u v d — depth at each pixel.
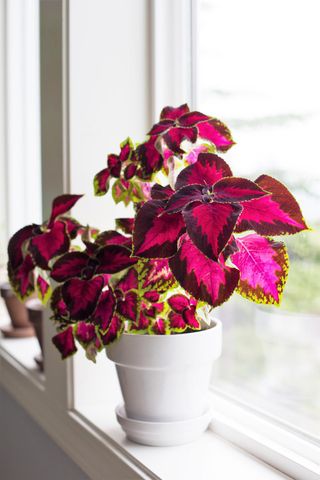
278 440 1.02
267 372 1.08
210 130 0.96
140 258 0.87
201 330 1.00
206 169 0.85
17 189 1.99
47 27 1.26
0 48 1.96
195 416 1.02
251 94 1.09
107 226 1.24
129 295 0.92
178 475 0.96
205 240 0.76
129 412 1.03
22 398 1.49
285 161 1.03
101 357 1.25
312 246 0.98
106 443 1.10
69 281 0.92
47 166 1.29
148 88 1.25
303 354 1.01
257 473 0.97
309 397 1.00
